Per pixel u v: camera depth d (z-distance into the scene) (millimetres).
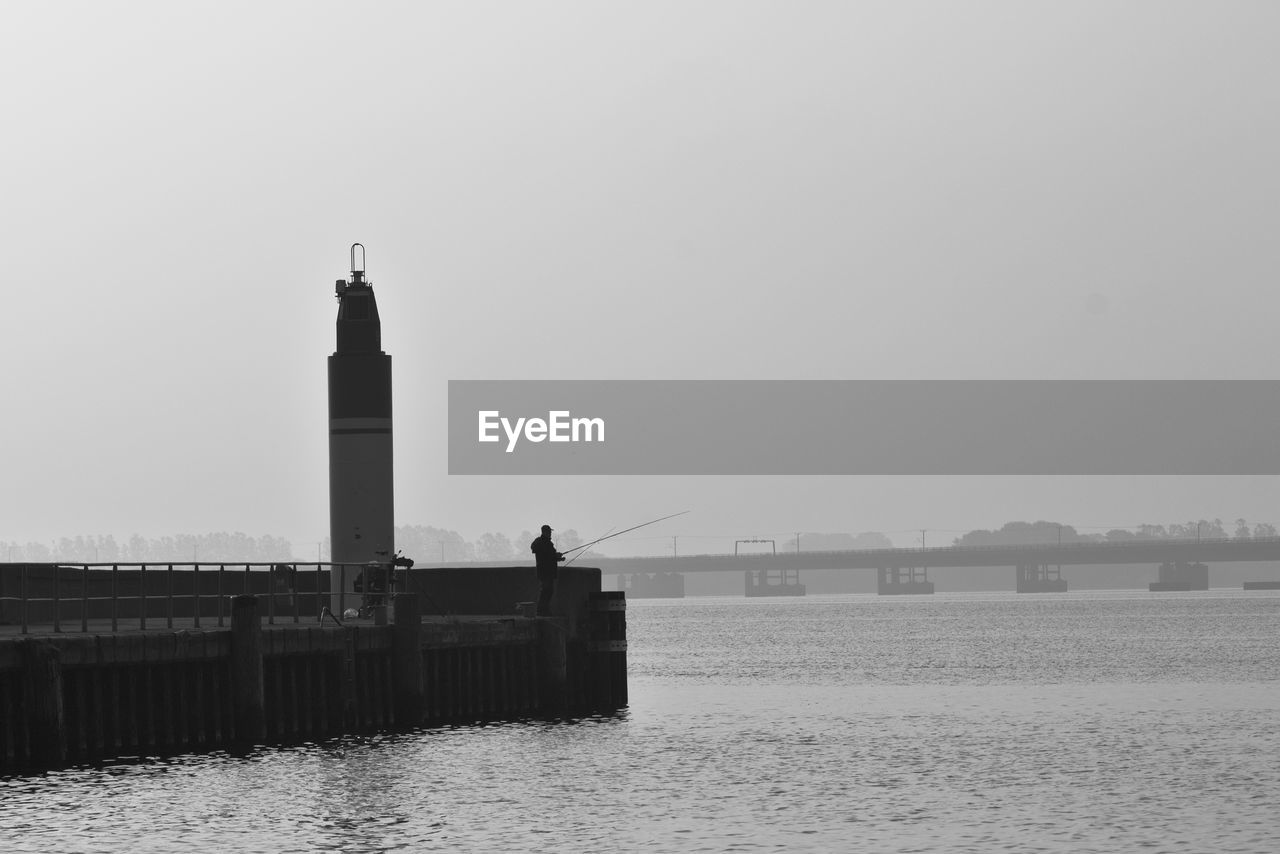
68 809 40156
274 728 47375
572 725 58531
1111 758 53250
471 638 55125
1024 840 39500
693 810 42906
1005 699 76250
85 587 43500
